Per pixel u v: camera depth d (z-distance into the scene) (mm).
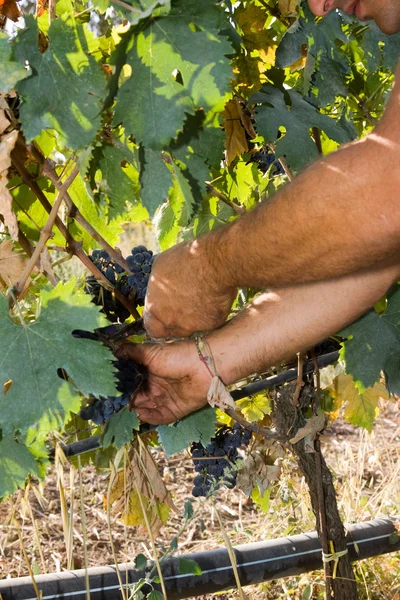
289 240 1202
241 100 1881
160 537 3311
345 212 1131
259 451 2152
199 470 2066
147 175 1339
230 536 3256
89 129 1223
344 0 1530
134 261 1643
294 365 2152
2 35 1191
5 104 1278
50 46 1207
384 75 2242
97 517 3502
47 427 1244
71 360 1265
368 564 2863
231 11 1818
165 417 1622
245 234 1279
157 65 1207
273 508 3256
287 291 1590
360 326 1794
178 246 1484
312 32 1802
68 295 1290
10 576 2979
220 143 1423
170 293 1444
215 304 1428
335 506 2191
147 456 1858
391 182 1091
